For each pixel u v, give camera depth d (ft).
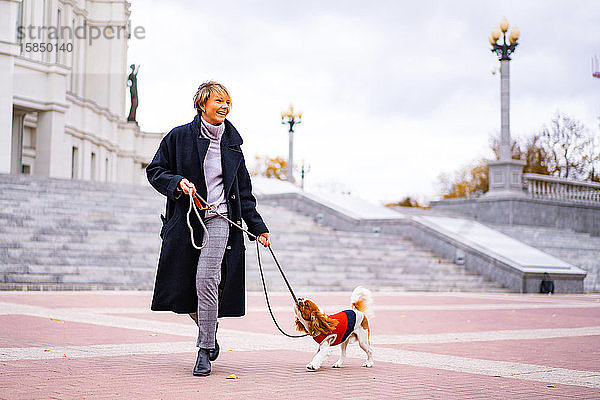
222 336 27.63
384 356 23.21
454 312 44.42
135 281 56.59
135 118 172.76
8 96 106.11
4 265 52.85
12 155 117.19
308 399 15.15
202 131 18.74
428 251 84.23
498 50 117.08
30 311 35.22
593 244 108.99
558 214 118.52
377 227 90.33
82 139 135.64
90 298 45.60
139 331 28.04
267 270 65.16
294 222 92.53
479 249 79.00
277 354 22.82
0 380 16.33
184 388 15.90
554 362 22.84
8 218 62.23
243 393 15.57
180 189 17.85
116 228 66.39
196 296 18.29
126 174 165.48
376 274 71.72
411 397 15.78
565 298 68.08
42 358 19.99
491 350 25.71
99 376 17.17
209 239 18.01
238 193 18.74
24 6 139.03
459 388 17.20
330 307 43.27
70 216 67.77
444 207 120.47
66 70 118.21
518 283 75.20
